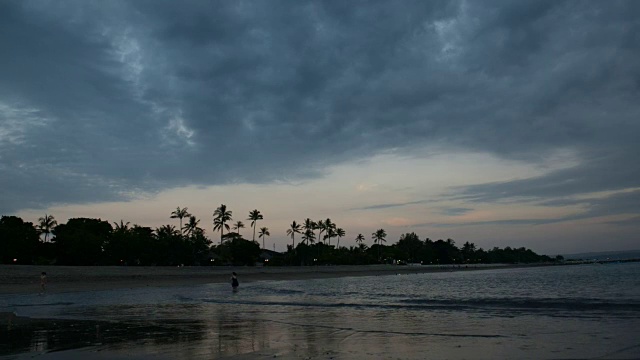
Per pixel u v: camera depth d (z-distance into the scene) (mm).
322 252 159125
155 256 91375
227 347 13719
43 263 77500
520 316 21156
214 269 87500
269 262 132875
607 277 73375
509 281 66500
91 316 22547
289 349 13297
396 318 21094
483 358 11820
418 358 11891
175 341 14859
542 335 15422
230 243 119062
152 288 50656
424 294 39344
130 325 19000
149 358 12172
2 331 17500
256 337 15602
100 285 53812
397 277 90062
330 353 12641
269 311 24812
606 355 11891
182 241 99562
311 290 46562
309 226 165000
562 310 23312
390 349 13172
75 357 12391
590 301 28094
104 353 12922
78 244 80375
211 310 25438
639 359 11367
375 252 189375
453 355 12242
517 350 12805
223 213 125000
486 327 17594
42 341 15039
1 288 46625
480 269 159000
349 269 127125
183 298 35125
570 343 13766
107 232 96625
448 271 136000
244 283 63969
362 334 16125
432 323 19078
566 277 77500
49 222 104250
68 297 36562
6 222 87562
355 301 31500
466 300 31062
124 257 87188
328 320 20516
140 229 102625
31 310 25797
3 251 72938
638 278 67500
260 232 159125
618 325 17609
